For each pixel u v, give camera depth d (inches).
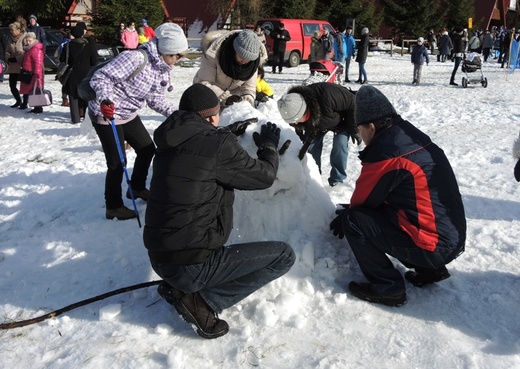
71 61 357.1
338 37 607.8
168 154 108.6
